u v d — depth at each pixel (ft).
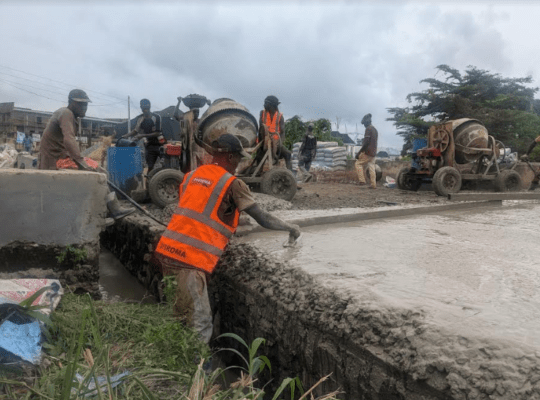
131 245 19.04
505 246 13.02
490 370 5.53
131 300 15.37
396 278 9.39
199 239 10.27
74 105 16.96
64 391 5.56
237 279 11.55
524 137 106.52
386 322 7.20
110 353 8.25
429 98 119.96
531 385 5.13
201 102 23.26
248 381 6.66
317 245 13.19
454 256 11.59
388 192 34.19
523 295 8.11
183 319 10.25
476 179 32.65
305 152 43.78
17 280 9.76
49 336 7.83
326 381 8.05
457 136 33.24
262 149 24.70
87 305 10.19
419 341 6.48
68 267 12.67
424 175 34.55
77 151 16.51
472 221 18.72
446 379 5.78
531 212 22.36
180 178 22.66
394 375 6.55
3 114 119.65
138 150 26.66
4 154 47.55
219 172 10.54
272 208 22.20
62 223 12.53
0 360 6.67
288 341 9.22
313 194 30.81
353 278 9.43
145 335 8.92
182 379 7.52
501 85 121.90
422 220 19.19
